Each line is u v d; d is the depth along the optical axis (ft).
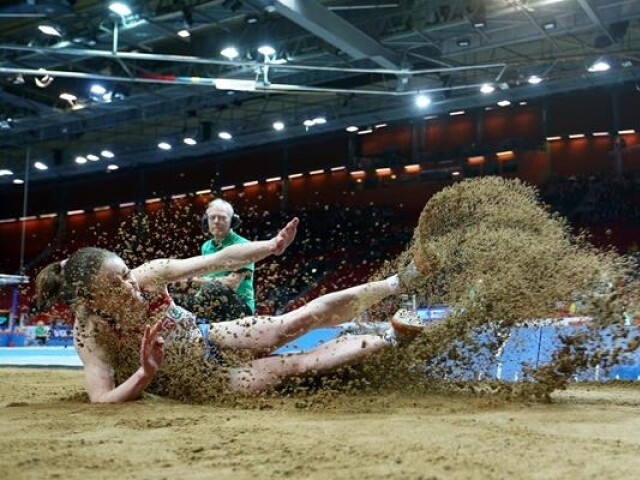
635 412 10.92
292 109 69.10
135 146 79.20
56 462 6.79
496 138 72.33
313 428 8.89
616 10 45.14
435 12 46.32
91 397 12.66
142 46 51.16
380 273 14.83
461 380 13.55
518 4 43.37
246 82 47.67
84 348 13.07
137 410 11.13
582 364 12.50
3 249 94.07
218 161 84.69
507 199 14.55
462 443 7.70
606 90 67.97
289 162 81.76
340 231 72.43
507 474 6.16
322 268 69.31
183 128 74.84
